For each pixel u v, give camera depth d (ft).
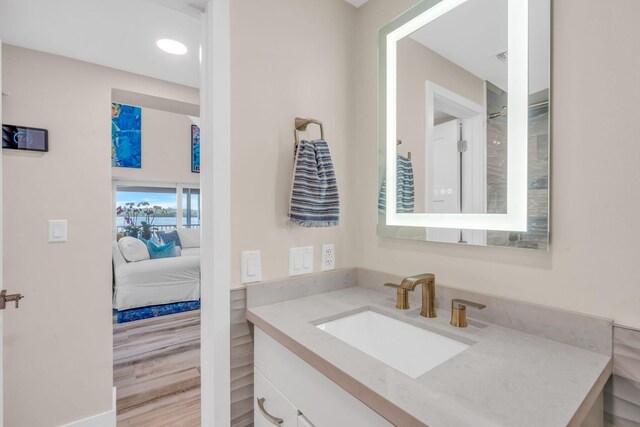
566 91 2.69
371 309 3.79
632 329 2.35
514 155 3.03
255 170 3.80
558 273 2.76
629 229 2.39
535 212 2.86
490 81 3.23
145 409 5.98
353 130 4.85
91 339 5.78
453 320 3.14
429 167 3.87
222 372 3.49
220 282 3.49
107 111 5.99
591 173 2.56
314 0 4.38
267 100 3.90
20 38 5.02
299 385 2.76
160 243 15.34
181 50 5.41
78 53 5.50
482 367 2.27
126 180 15.70
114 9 4.32
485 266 3.29
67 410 5.54
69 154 5.61
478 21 3.34
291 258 4.10
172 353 8.34
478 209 3.36
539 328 2.84
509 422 1.65
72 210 5.63
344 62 4.73
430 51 3.83
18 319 5.20
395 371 2.17
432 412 1.72
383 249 4.43
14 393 5.18
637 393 2.33
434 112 3.80
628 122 2.39
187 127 17.19
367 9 4.69
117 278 11.25
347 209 4.76
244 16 3.71
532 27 2.87
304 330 2.96
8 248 5.12
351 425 2.19
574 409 1.77
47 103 5.44
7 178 5.11
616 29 2.43
